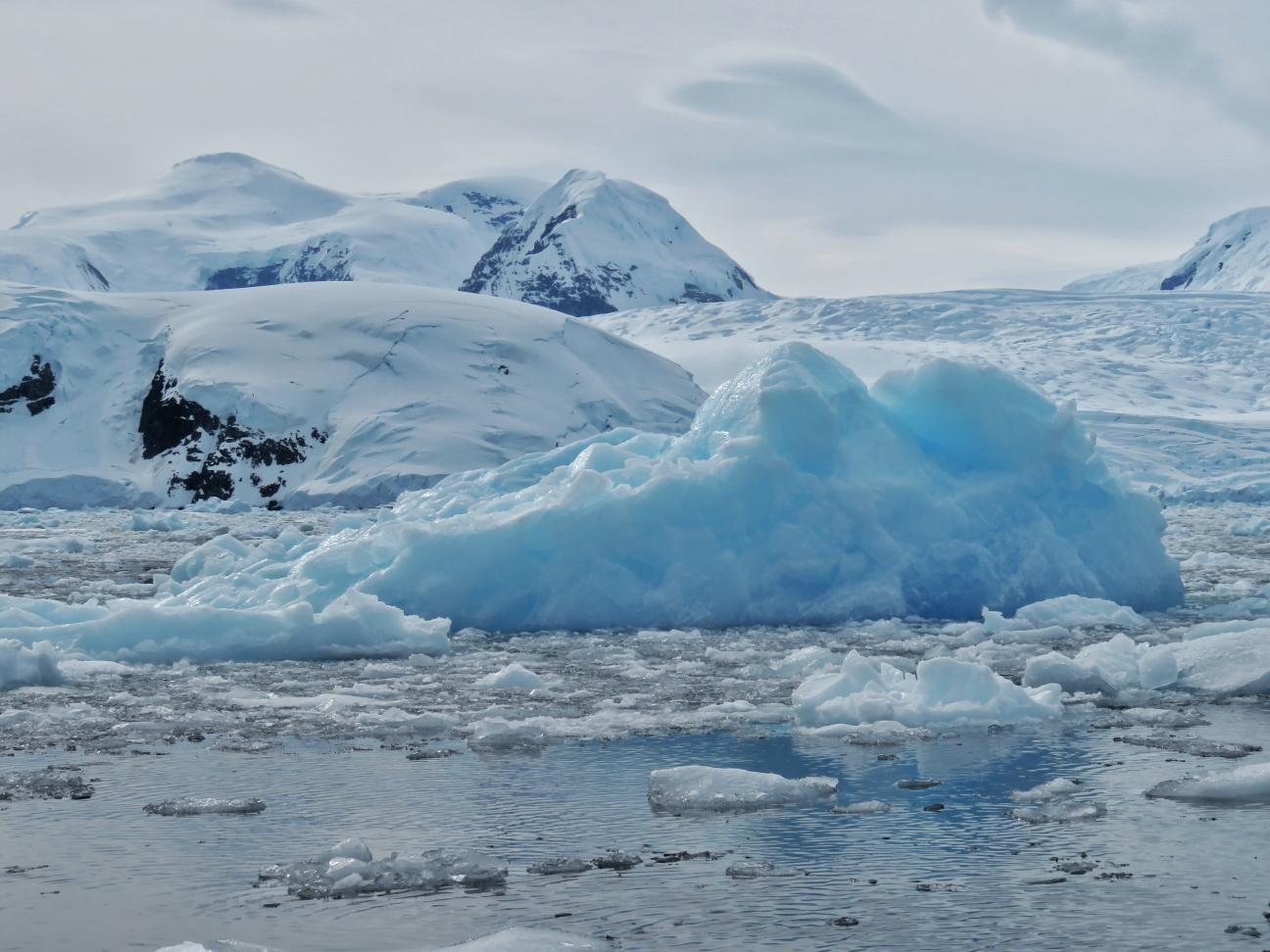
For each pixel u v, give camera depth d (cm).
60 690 922
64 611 1192
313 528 3472
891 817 549
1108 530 1423
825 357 1399
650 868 476
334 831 536
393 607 1139
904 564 1323
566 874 470
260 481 5050
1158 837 510
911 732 741
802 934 400
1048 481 1400
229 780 633
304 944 399
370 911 430
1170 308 11275
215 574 1537
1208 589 1675
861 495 1320
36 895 450
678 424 5816
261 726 780
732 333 11544
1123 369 9325
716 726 773
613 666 1041
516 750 707
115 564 2258
